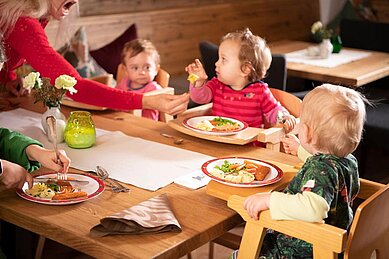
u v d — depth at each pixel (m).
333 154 1.93
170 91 3.37
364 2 7.49
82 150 2.43
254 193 2.00
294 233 1.78
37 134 2.60
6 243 2.37
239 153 2.47
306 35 7.74
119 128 2.72
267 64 3.16
